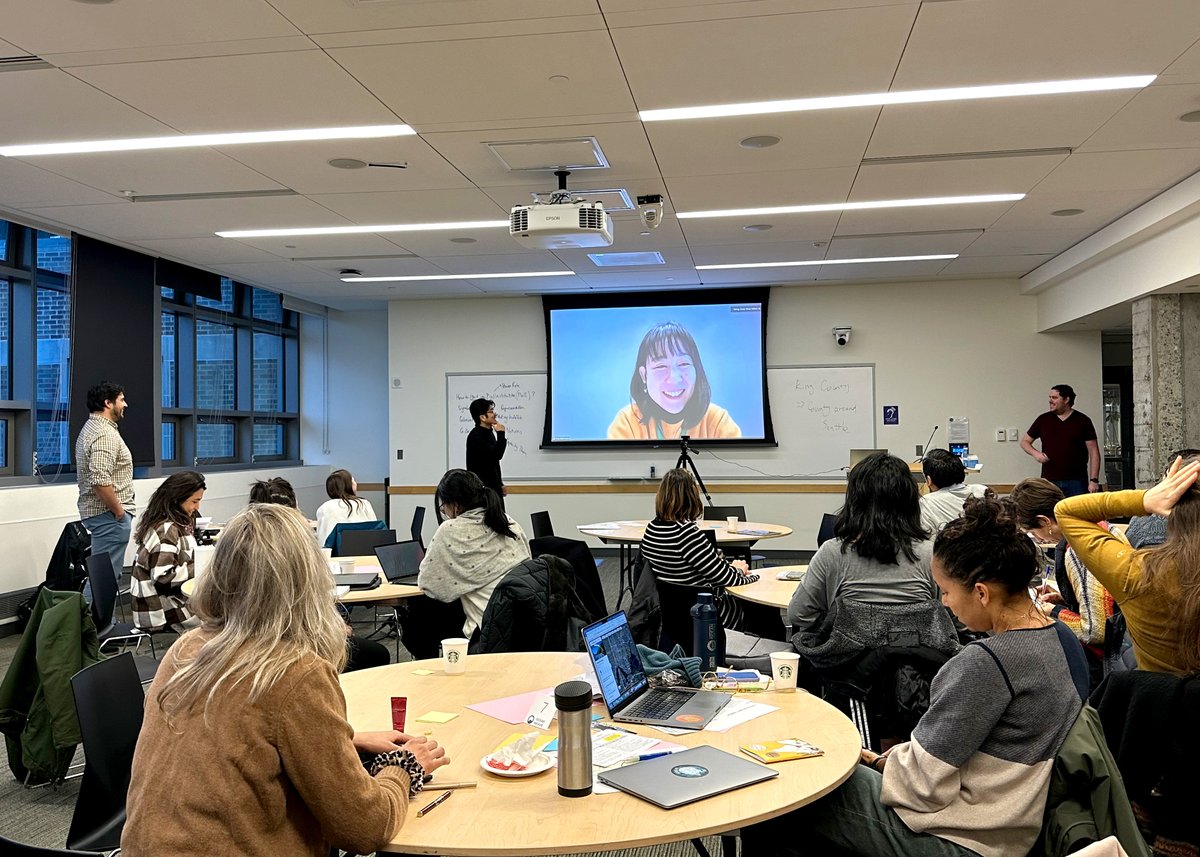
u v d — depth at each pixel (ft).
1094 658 10.63
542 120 14.51
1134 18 11.16
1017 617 6.15
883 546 9.11
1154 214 19.75
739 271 28.37
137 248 24.25
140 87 13.06
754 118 14.52
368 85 13.01
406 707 7.19
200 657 5.03
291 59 12.10
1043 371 30.22
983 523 6.21
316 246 24.04
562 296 32.30
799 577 14.43
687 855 9.84
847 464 31.14
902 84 13.19
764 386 31.27
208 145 15.65
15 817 10.87
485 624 10.79
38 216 20.63
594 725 7.09
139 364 24.82
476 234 22.68
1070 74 12.89
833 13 10.92
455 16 10.85
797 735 6.82
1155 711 6.45
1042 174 17.90
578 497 32.50
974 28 11.40
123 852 4.87
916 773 5.98
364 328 36.60
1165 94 13.71
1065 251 25.53
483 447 24.06
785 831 6.82
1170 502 7.29
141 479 25.11
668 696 7.72
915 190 19.04
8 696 11.30
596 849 4.98
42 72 12.50
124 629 14.87
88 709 7.27
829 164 17.11
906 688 8.56
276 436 35.63
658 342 31.86
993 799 5.80
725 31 11.36
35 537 21.11
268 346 34.96
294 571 5.24
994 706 5.75
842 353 31.22
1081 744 5.63
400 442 33.47
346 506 20.22
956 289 30.66
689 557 12.51
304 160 16.51
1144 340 22.24
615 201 19.71
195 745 4.85
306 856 5.07
